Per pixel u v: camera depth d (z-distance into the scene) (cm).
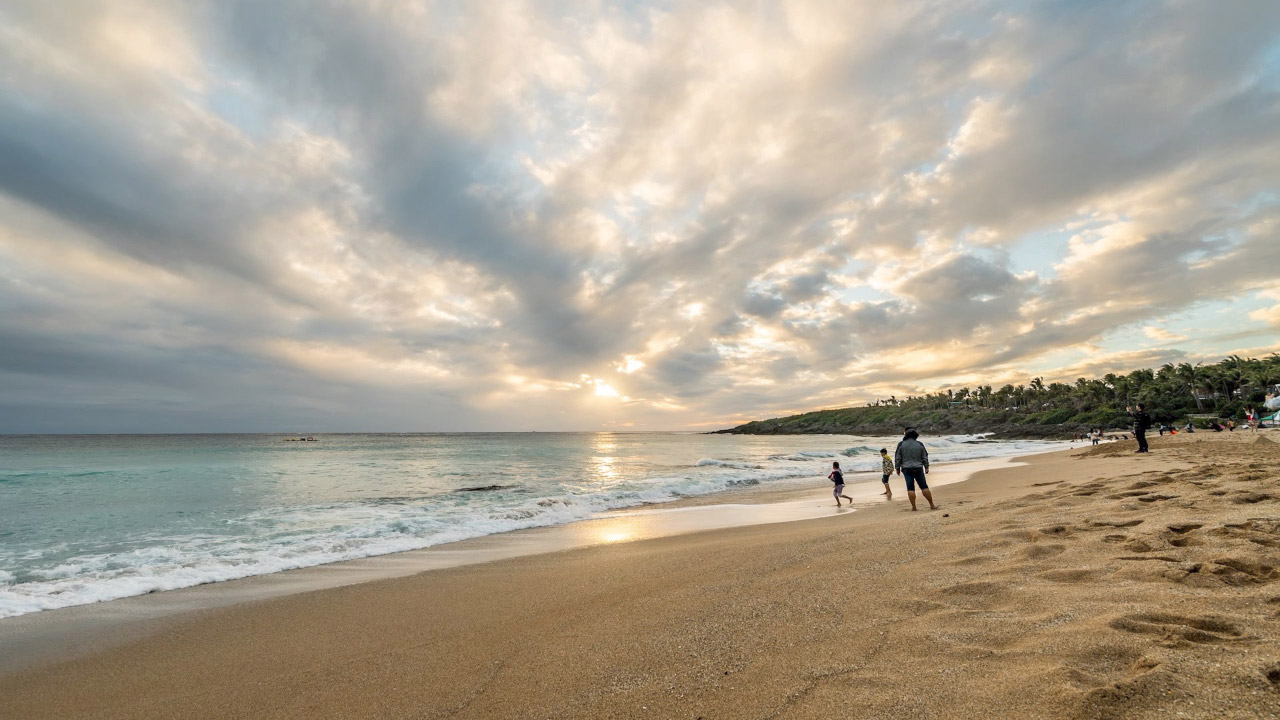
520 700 348
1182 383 10069
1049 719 229
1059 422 10806
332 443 8588
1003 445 5381
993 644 323
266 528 1309
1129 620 317
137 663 488
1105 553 491
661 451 5984
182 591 747
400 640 504
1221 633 287
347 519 1442
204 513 1582
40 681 454
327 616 602
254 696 403
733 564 686
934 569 530
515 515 1438
